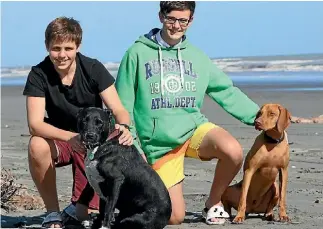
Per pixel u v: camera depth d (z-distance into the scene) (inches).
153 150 338.0
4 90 1673.2
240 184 346.9
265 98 1157.1
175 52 342.0
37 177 307.7
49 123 313.1
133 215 281.4
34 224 327.9
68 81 301.9
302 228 319.6
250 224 330.3
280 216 337.4
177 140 334.3
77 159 312.7
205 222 334.6
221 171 331.0
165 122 335.6
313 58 2844.5
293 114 891.4
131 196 280.4
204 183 459.2
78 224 320.8
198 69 344.2
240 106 352.2
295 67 2554.1
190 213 361.1
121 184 276.8
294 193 419.2
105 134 275.4
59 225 308.3
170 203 286.2
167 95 336.8
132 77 339.3
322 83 1588.3
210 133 333.1
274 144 331.3
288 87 1464.1
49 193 311.3
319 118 787.4
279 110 330.3
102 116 274.2
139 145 340.2
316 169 501.7
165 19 334.3
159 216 280.8
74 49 294.7
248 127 749.3
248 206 350.0
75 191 317.7
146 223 278.4
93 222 290.0
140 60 338.6
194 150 338.3
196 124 341.1
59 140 293.7
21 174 482.9
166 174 334.3
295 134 679.7
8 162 542.0
